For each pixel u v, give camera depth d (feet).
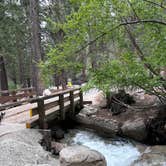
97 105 41.37
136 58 20.29
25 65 84.84
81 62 19.98
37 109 24.52
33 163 16.20
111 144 27.86
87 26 19.38
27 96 44.04
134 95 37.63
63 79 51.83
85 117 36.29
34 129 22.57
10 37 59.62
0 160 15.92
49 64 19.47
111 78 18.07
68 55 19.29
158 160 18.85
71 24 19.49
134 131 29.12
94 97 47.70
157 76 18.40
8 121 26.21
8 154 16.83
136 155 23.70
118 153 24.72
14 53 63.46
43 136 21.45
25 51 78.74
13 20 59.57
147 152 21.48
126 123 31.35
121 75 17.95
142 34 22.31
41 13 59.26
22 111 32.04
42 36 63.93
